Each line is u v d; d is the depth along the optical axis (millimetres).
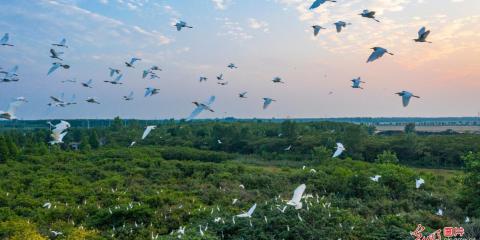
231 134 98750
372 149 81688
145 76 30719
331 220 29578
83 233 27594
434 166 78188
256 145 93625
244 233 27094
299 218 27953
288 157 85438
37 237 24969
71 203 38281
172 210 34062
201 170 57000
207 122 139000
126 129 118875
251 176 50125
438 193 42438
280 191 44688
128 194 41156
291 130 93188
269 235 26781
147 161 65000
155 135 106812
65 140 105125
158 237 26844
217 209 33156
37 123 163250
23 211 35250
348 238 27656
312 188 44406
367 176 45062
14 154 70812
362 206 37625
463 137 85938
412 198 41344
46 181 47938
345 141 80438
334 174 48844
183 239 24938
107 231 29875
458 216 35594
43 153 77750
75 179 51531
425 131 142750
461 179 39250
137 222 32000
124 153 75250
